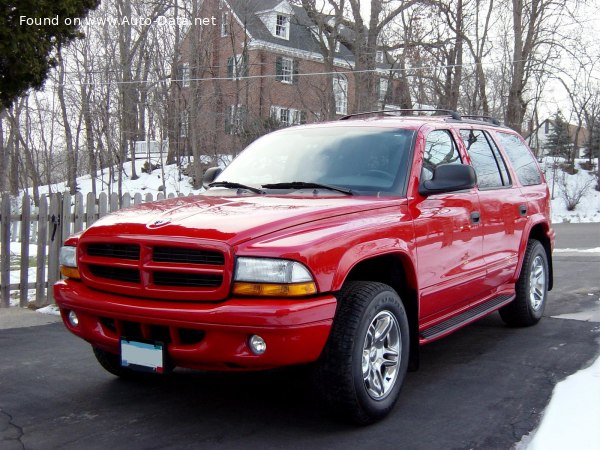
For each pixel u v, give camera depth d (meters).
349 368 3.76
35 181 32.47
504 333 6.45
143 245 3.82
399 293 4.57
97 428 4.02
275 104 35.44
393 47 30.30
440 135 5.34
